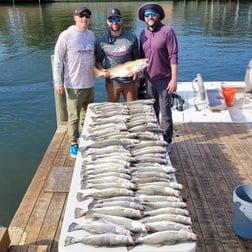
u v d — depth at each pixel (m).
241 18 27.28
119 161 3.20
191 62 15.02
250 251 3.14
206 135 5.62
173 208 2.58
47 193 4.03
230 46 17.70
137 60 4.33
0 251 2.86
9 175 6.36
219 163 4.74
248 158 4.86
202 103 6.70
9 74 13.12
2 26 24.56
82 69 4.49
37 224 3.51
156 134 3.82
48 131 8.41
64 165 4.66
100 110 4.41
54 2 43.72
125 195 2.76
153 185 2.87
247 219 3.17
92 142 3.70
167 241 2.27
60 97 5.80
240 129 5.81
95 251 2.24
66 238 2.33
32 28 23.28
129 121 4.07
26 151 7.37
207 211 3.72
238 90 7.46
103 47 4.59
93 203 2.68
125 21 26.00
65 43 4.33
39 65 14.28
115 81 4.78
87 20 4.32
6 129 8.50
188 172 4.53
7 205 5.38
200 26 23.78
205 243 3.25
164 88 4.55
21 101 10.42
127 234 2.31
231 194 4.02
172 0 44.16
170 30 4.24
